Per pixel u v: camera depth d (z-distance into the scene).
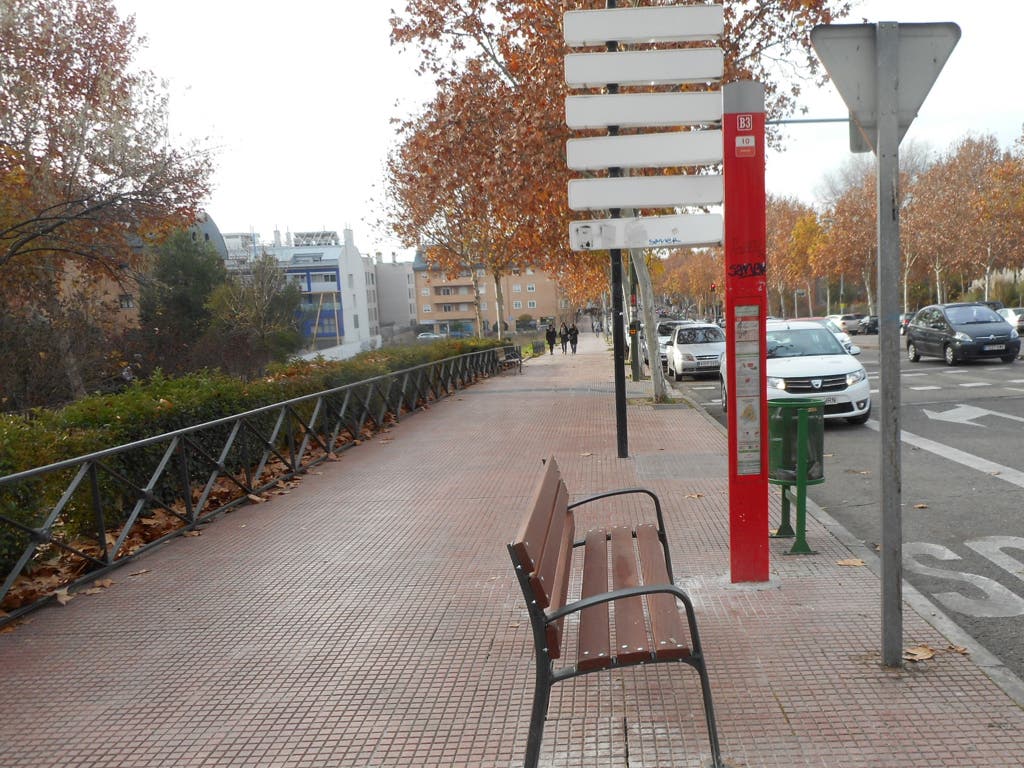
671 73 7.51
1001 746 2.94
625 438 9.30
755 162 4.36
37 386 18.95
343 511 7.31
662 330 30.62
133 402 7.23
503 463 9.40
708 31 7.43
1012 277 62.00
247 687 3.77
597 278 32.53
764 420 4.62
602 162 7.32
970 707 3.22
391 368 14.36
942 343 21.34
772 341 12.76
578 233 7.67
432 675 3.80
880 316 3.42
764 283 4.49
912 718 3.15
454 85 16.52
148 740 3.33
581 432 11.64
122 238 19.92
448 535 6.29
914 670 3.55
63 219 17.52
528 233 18.09
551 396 17.89
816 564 5.08
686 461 8.89
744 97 4.32
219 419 7.49
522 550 2.78
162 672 3.99
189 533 6.73
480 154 16.52
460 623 4.43
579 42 7.55
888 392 3.46
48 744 3.33
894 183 3.31
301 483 8.79
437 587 5.05
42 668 4.10
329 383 11.17
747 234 4.42
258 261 37.06
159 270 38.81
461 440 11.51
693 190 7.34
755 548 4.71
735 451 4.66
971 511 6.54
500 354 30.77
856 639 3.90
